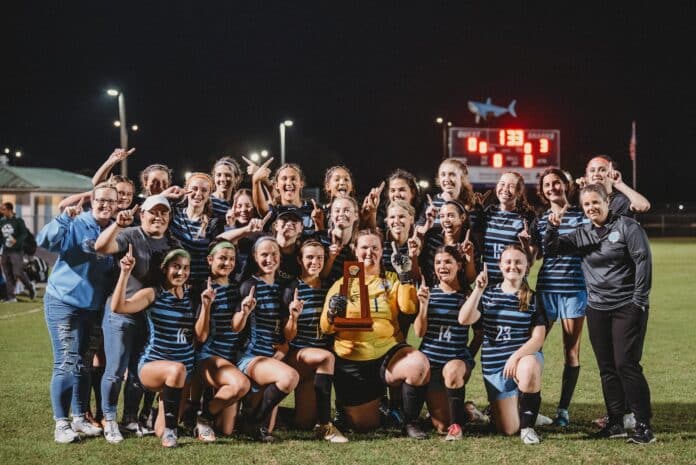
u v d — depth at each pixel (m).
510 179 6.82
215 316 6.01
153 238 6.01
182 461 5.33
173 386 5.70
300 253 6.16
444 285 6.20
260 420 5.87
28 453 5.52
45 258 24.84
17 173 34.00
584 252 6.12
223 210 7.37
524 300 6.07
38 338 10.87
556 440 5.88
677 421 6.39
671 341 10.42
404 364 5.94
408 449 5.63
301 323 6.18
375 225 7.24
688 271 22.67
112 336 5.88
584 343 10.44
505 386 6.04
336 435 5.90
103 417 6.21
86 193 6.59
